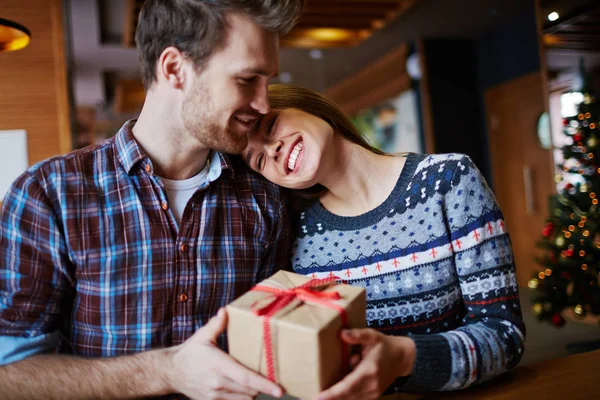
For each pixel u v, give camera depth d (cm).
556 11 420
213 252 115
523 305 395
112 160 113
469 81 640
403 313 120
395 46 668
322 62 730
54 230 104
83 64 654
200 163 116
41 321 104
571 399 90
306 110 121
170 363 88
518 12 552
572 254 309
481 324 106
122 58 634
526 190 573
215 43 97
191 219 113
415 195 120
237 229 119
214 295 114
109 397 92
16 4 314
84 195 108
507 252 113
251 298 84
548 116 437
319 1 489
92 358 97
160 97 107
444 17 557
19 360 99
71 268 108
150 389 90
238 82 100
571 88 400
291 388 75
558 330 331
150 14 104
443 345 94
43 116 318
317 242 130
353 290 85
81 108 936
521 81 566
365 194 126
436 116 629
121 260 108
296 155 115
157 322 109
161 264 110
